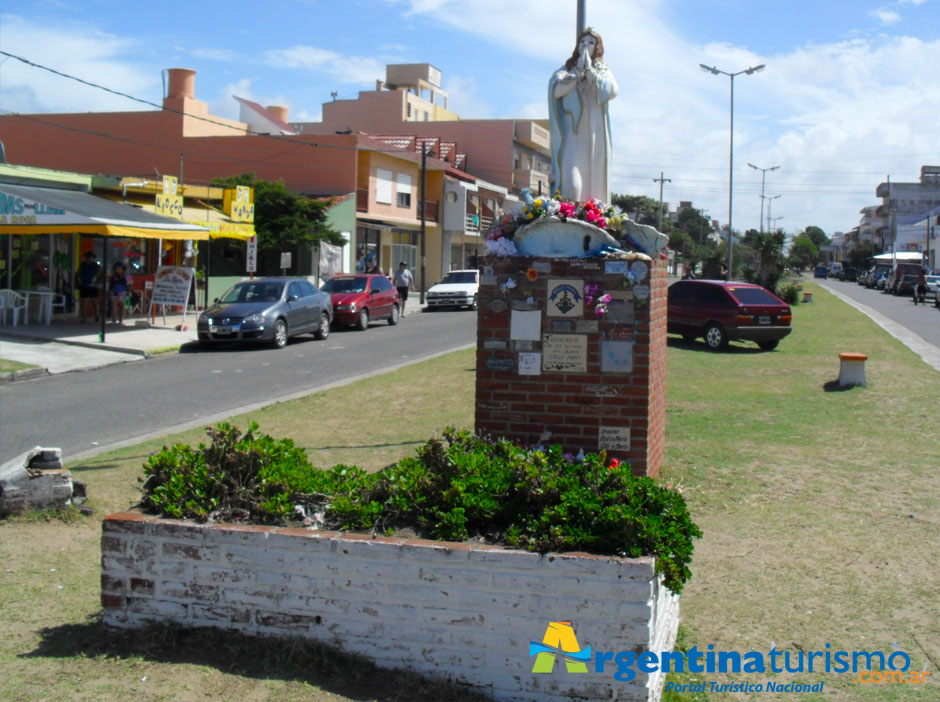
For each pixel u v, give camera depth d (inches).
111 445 399.5
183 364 697.0
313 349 804.6
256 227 1229.7
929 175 4025.6
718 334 789.2
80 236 948.6
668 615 181.5
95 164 1542.8
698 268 2458.2
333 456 356.8
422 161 1450.5
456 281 1378.0
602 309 271.3
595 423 274.1
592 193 305.4
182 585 175.0
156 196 914.7
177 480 186.4
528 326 276.5
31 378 617.6
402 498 180.2
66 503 269.9
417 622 163.6
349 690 159.5
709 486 311.4
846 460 350.6
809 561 243.1
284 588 169.6
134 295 971.3
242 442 201.6
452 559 161.6
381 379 574.2
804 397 510.3
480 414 281.7
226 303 825.5
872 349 764.0
